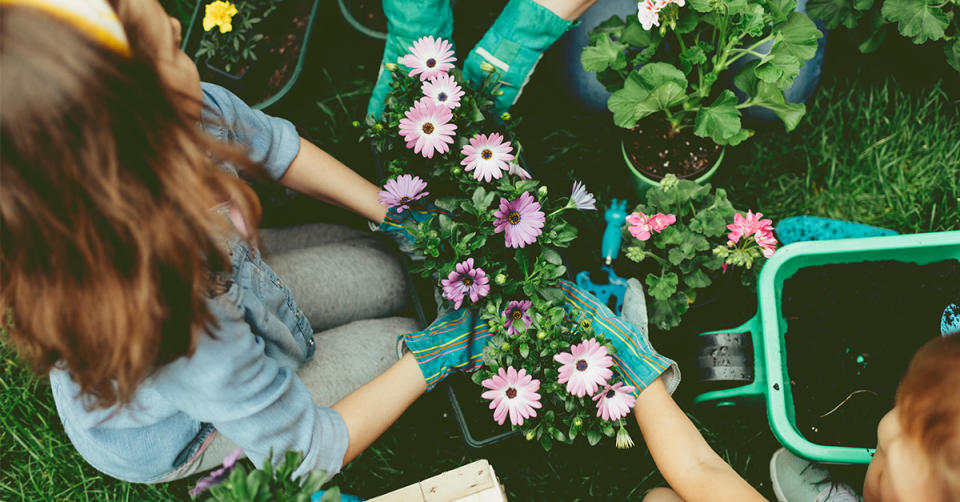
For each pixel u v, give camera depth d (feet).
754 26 4.97
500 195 4.58
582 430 4.39
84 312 2.11
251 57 6.68
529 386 4.07
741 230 5.07
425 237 4.42
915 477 2.66
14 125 1.75
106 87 1.84
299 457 2.87
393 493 4.08
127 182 1.93
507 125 5.20
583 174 6.89
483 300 4.44
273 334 3.61
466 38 7.12
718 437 6.11
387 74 5.48
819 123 6.85
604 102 6.61
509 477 6.14
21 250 1.96
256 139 4.16
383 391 4.03
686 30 5.22
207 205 2.24
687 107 5.66
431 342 4.31
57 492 6.08
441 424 6.29
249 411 3.01
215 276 2.58
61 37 1.76
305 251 5.25
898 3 5.76
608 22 5.79
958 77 6.63
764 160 6.84
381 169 5.45
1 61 1.71
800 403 5.49
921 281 5.47
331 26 7.24
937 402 2.51
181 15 7.33
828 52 6.96
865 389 5.43
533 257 4.64
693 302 5.78
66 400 3.33
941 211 6.58
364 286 5.29
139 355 2.23
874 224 6.69
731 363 5.38
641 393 4.21
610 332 4.44
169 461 3.68
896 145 6.73
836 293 5.56
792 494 5.53
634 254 5.43
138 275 2.07
